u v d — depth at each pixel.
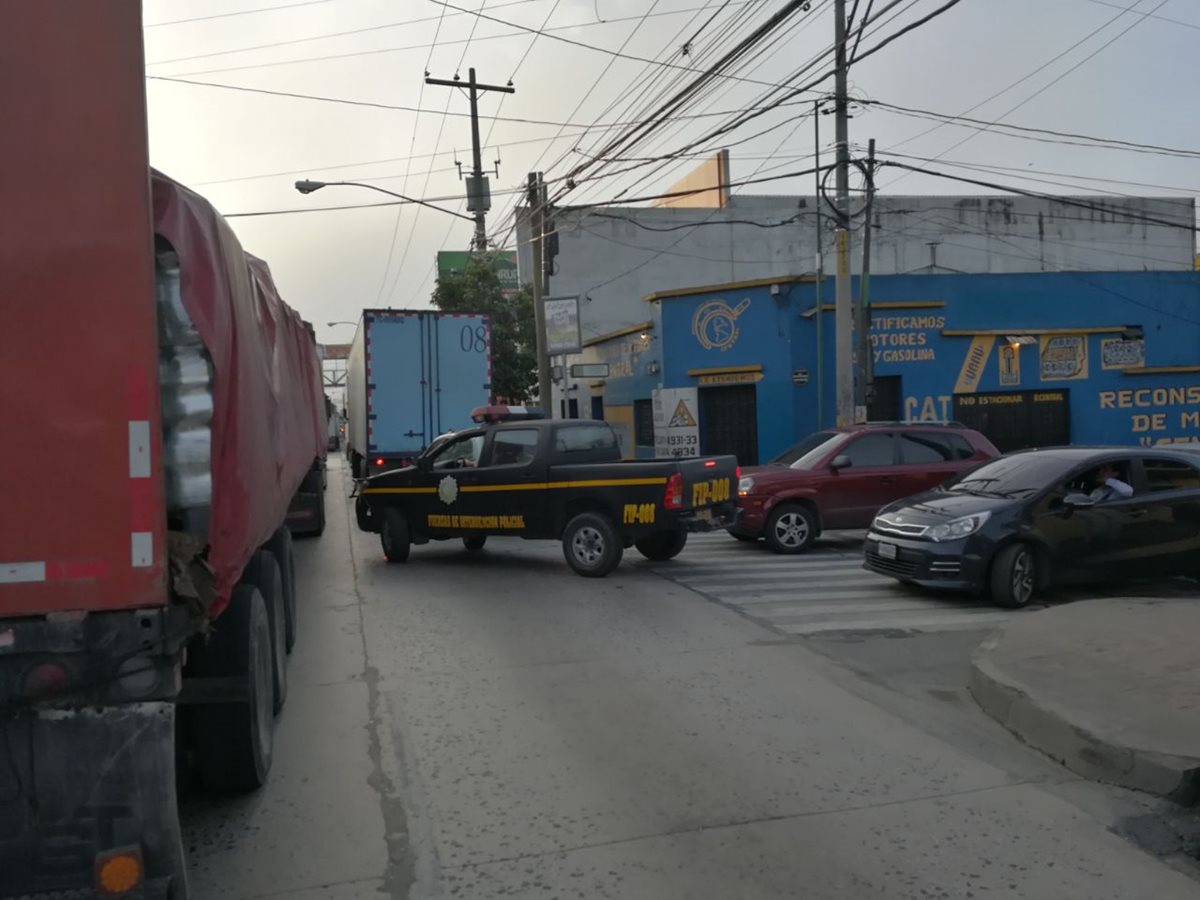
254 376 4.43
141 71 2.93
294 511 14.31
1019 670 6.37
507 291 39.81
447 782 5.08
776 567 11.96
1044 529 9.45
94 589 2.88
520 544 14.21
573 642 8.06
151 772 2.91
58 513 2.86
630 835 4.41
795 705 6.34
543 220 23.09
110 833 2.88
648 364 26.42
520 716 6.14
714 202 43.97
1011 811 4.65
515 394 33.22
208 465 3.21
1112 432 25.27
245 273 4.80
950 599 9.83
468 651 7.82
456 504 12.02
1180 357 25.64
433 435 19.48
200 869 4.14
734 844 4.31
